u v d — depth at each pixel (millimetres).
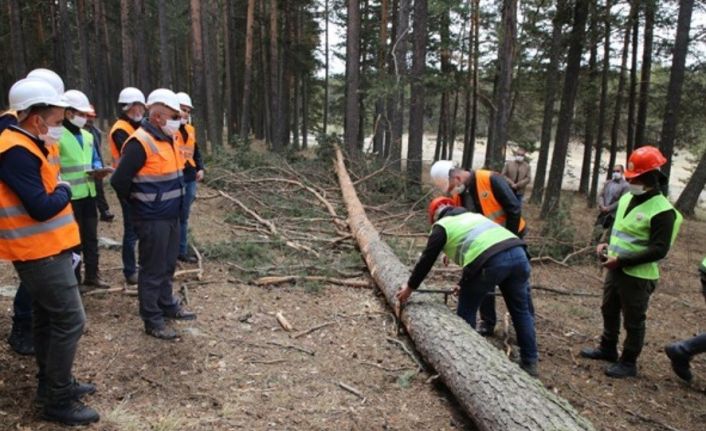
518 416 2996
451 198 4590
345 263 6617
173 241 4504
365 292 5867
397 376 4078
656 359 5117
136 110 5219
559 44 15102
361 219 7852
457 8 13773
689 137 16812
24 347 3777
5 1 24266
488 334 5152
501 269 3951
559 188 13039
